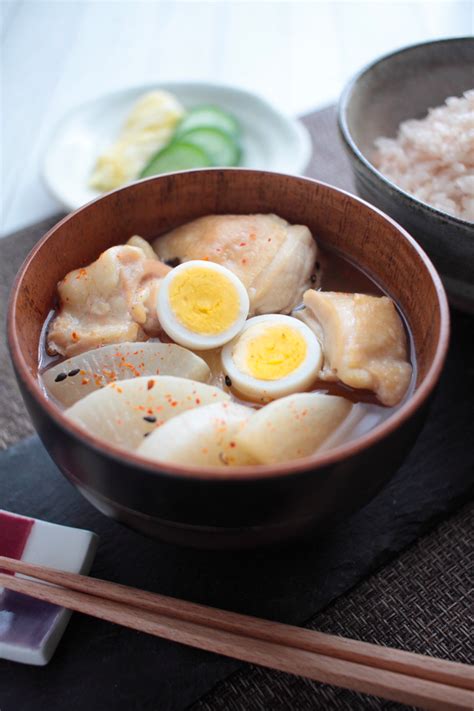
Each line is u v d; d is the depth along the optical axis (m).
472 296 0.38
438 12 0.65
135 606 0.31
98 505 0.31
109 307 0.35
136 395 0.31
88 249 0.36
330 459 0.28
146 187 0.36
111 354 0.33
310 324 0.35
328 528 0.32
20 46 0.64
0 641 0.31
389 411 0.33
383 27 0.64
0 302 0.43
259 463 0.30
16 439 0.38
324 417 0.31
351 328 0.34
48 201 0.51
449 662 0.30
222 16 0.67
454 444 0.36
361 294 0.35
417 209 0.36
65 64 0.62
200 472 0.27
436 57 0.44
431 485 0.35
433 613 0.33
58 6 0.68
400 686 0.29
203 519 0.29
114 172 0.49
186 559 0.34
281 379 0.33
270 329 0.34
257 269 0.36
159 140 0.51
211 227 0.37
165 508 0.29
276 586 0.33
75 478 0.30
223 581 0.33
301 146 0.49
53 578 0.32
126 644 0.32
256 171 0.36
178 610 0.31
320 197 0.36
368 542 0.34
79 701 0.31
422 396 0.29
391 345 0.34
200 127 0.51
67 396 0.33
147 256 0.36
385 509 0.35
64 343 0.34
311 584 0.33
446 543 0.34
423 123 0.44
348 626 0.32
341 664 0.30
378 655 0.30
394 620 0.32
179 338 0.34
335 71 0.60
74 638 0.32
